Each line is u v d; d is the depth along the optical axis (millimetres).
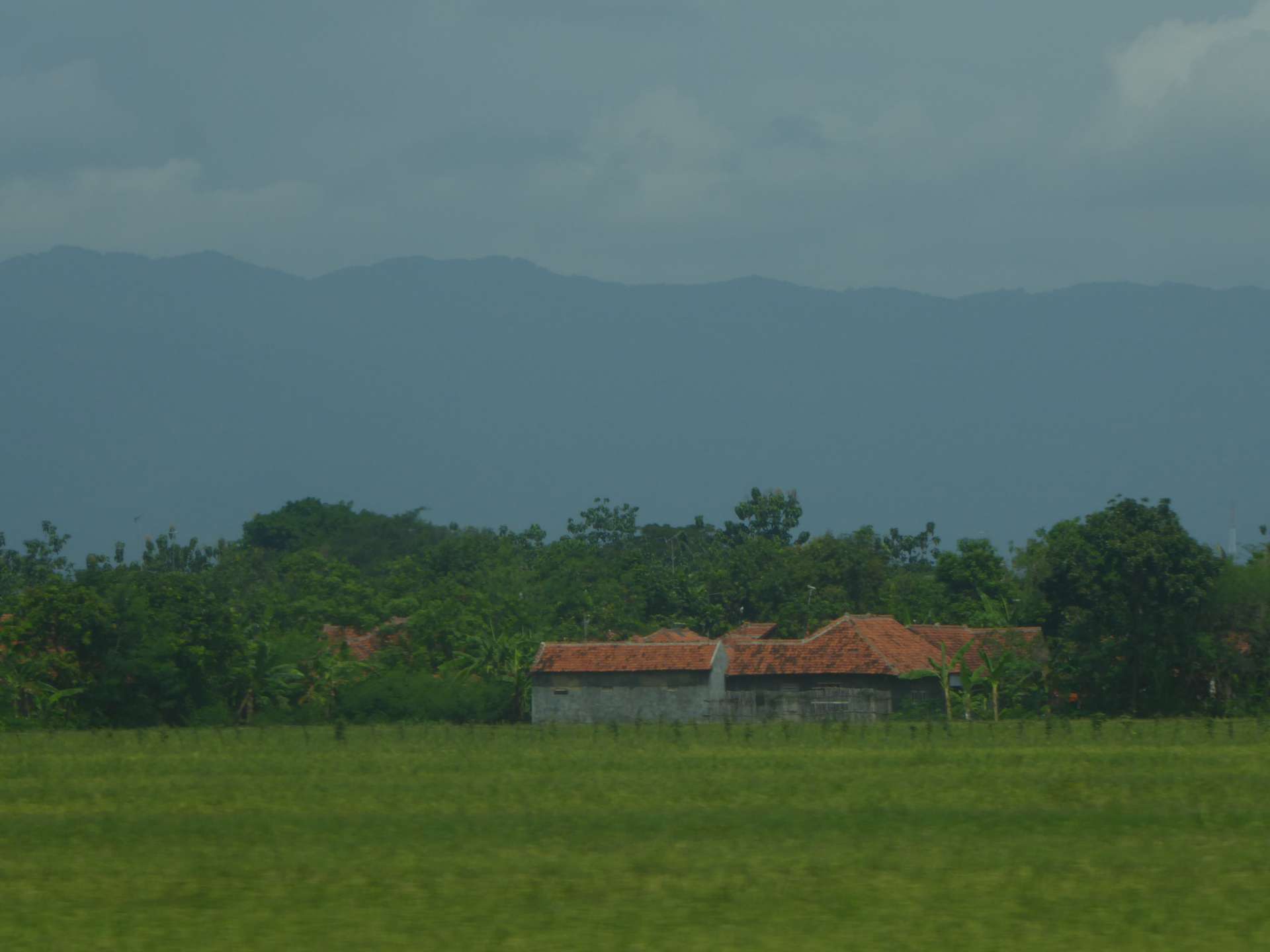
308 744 172500
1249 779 121812
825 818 98000
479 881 76812
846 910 69625
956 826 94250
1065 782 120375
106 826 97562
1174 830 92250
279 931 66875
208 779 130250
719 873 78188
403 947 64000
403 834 92625
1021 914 68812
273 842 90688
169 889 75688
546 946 63844
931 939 64562
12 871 81125
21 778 132625
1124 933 65312
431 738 183250
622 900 72062
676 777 127875
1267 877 76500
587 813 102062
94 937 66125
